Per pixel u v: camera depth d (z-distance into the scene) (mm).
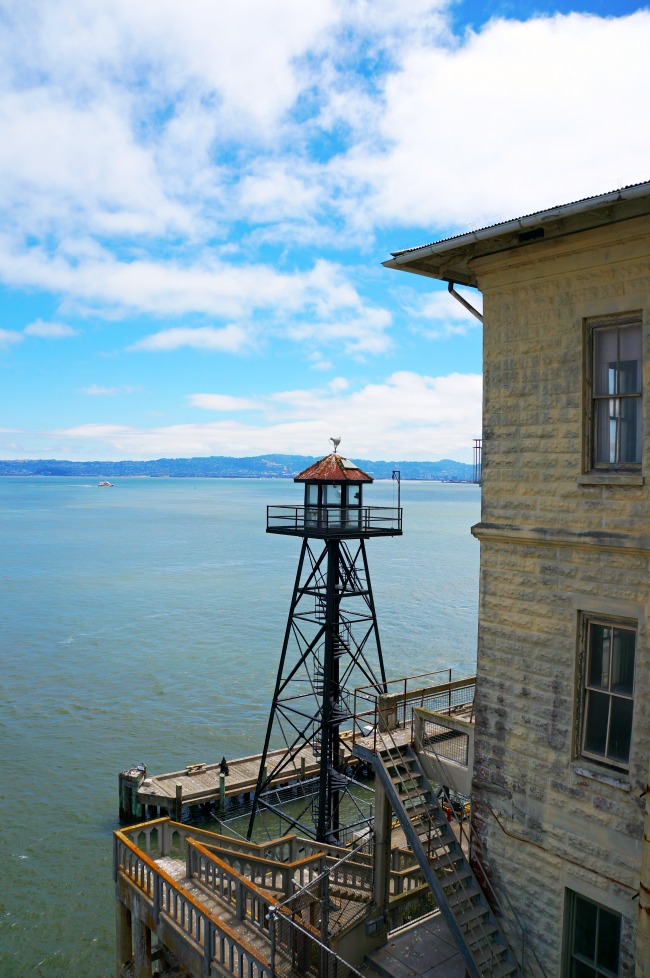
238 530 167750
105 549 127188
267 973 12484
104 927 23047
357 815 31703
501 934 13750
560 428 12758
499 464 13750
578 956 12711
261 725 41094
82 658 54031
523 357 13344
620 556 11898
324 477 25000
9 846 27781
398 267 14234
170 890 15531
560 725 12828
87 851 27688
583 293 12422
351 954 15781
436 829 15070
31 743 37844
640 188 10078
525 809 13391
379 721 17047
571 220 12047
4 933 22625
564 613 12734
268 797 33312
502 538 13586
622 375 12016
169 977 15406
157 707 43688
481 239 12523
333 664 26250
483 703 14148
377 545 142625
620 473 11984
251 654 55812
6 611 71000
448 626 65125
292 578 94062
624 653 12047
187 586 87125
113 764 35594
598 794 12203
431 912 17906
